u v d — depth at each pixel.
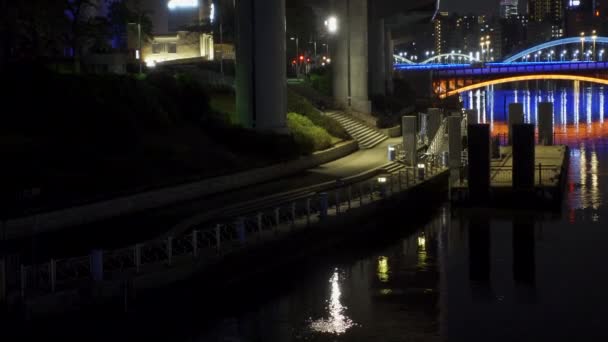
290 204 43.56
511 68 176.38
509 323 28.58
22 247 32.44
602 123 130.62
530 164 49.34
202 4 140.75
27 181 39.56
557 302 31.00
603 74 175.12
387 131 83.38
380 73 112.38
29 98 46.56
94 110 47.34
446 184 58.97
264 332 27.44
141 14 96.31
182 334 27.06
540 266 36.62
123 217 39.09
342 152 67.12
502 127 122.12
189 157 49.78
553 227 45.16
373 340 26.78
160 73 59.09
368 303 30.81
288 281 33.81
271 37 60.16
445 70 178.00
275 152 56.22
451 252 39.44
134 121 49.56
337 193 40.91
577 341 26.77
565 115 152.88
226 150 54.34
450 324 28.42
